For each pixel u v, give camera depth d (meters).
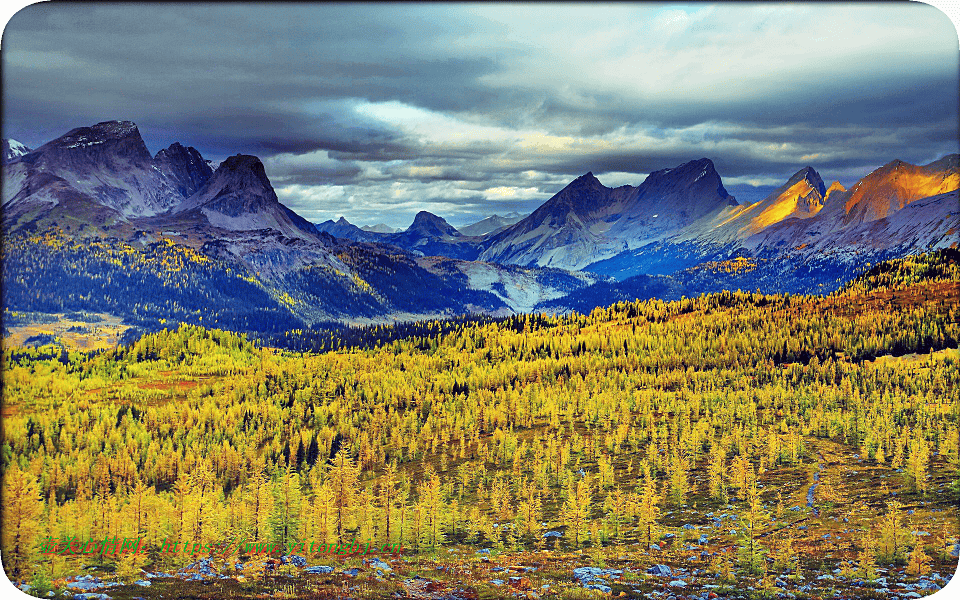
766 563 79.50
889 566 77.50
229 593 67.19
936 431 169.75
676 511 120.50
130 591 67.56
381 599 67.38
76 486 170.88
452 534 106.50
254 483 104.94
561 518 115.69
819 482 130.50
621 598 69.56
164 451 198.75
